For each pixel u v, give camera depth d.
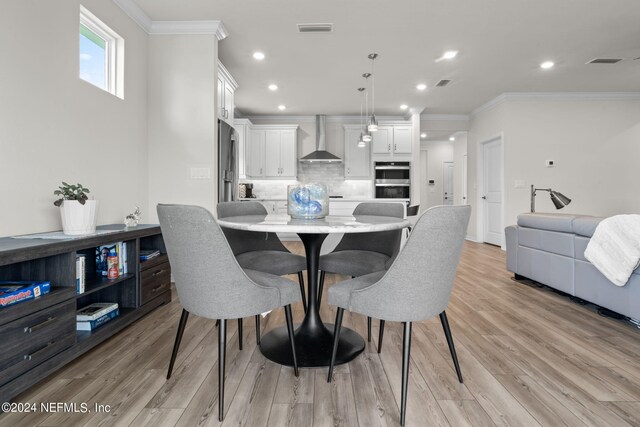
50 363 1.52
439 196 9.23
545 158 5.36
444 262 1.29
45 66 2.03
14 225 1.83
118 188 2.79
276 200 6.38
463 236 1.33
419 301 1.28
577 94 5.30
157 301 2.53
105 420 1.27
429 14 3.10
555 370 1.67
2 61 1.75
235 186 3.97
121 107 2.82
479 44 3.69
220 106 3.78
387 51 3.84
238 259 2.05
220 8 2.99
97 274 2.18
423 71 4.43
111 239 1.99
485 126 5.98
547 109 5.34
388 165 6.48
